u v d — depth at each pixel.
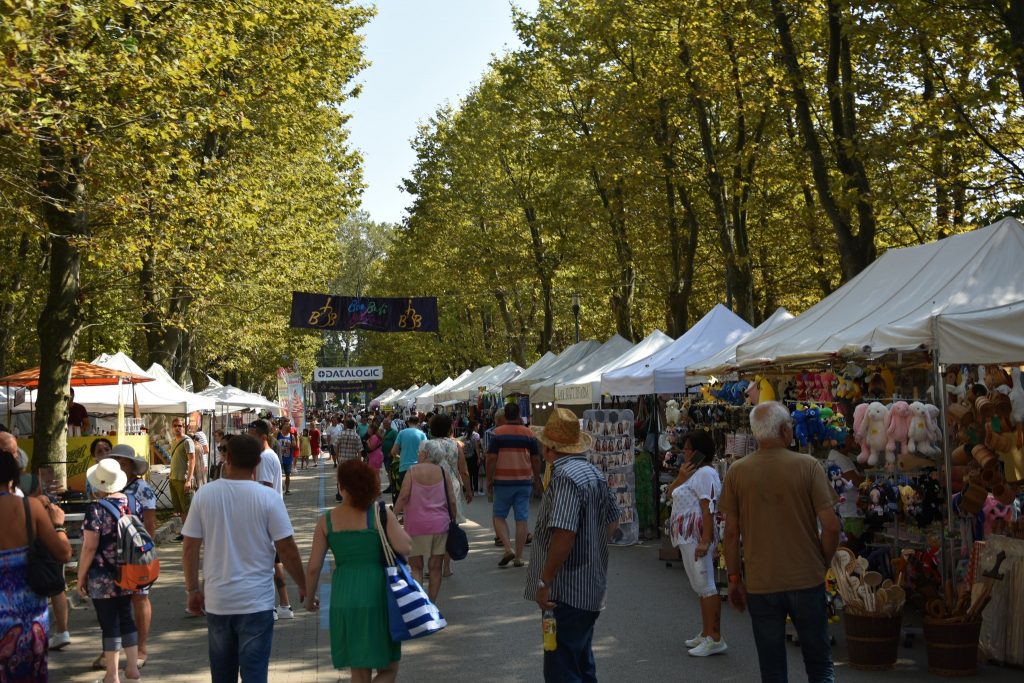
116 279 21.27
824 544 5.65
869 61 17.33
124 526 7.35
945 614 7.44
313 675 7.78
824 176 16.42
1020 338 7.69
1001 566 7.61
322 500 24.69
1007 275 9.15
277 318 38.62
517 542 13.16
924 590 8.50
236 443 5.94
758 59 18.94
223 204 18.39
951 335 8.19
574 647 5.68
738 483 5.83
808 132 16.50
